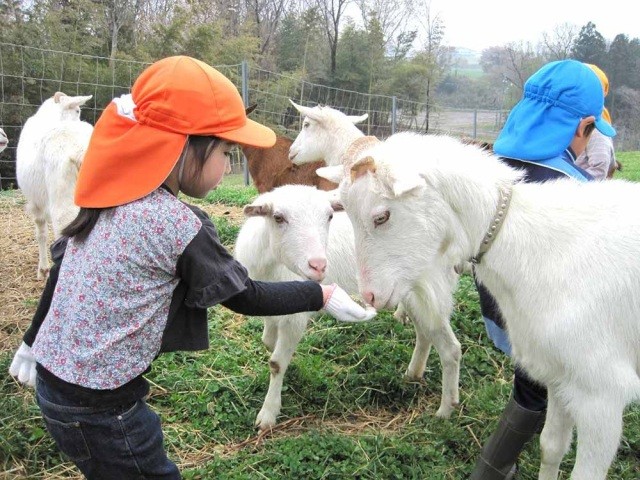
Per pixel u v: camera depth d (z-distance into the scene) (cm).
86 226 198
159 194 196
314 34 3644
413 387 400
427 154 239
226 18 3469
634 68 4038
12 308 508
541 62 4247
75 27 2236
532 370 257
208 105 194
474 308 484
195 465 325
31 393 373
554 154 276
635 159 2031
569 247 239
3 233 734
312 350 446
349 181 242
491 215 240
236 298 212
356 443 335
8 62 1655
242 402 377
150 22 2703
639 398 237
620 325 234
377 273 242
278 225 337
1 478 303
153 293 195
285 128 1986
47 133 543
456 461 330
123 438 200
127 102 197
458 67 5272
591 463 239
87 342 192
